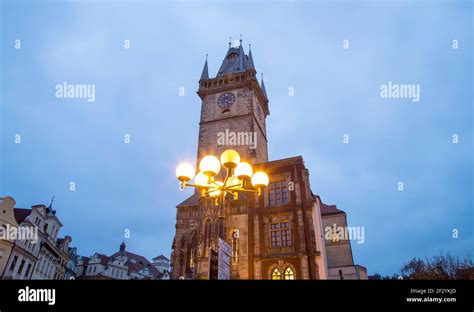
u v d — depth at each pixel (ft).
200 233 114.42
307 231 104.42
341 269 127.03
